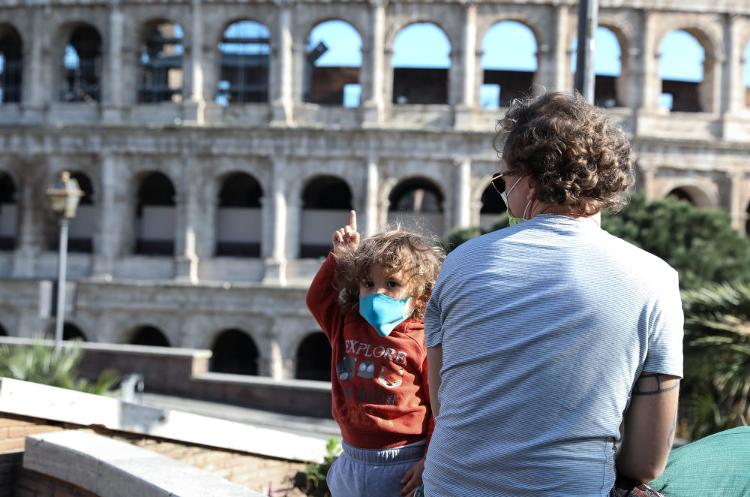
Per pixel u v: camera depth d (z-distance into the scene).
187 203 52.00
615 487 5.21
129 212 53.28
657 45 51.22
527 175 5.25
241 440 13.96
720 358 20.42
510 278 4.93
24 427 11.48
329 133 50.56
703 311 21.12
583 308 4.71
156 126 51.62
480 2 50.66
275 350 50.19
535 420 4.72
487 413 4.81
